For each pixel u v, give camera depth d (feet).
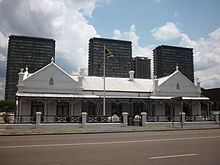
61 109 96.53
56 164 23.31
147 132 65.05
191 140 42.37
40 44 312.09
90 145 35.83
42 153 28.91
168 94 111.96
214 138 45.78
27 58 302.04
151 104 106.93
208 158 26.22
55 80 96.94
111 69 222.28
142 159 25.58
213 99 176.24
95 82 113.60
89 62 201.46
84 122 79.00
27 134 58.39
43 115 88.84
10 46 300.20
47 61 311.06
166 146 34.86
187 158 26.16
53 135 56.70
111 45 224.33
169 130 72.79
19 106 88.79
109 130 68.39
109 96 101.40
